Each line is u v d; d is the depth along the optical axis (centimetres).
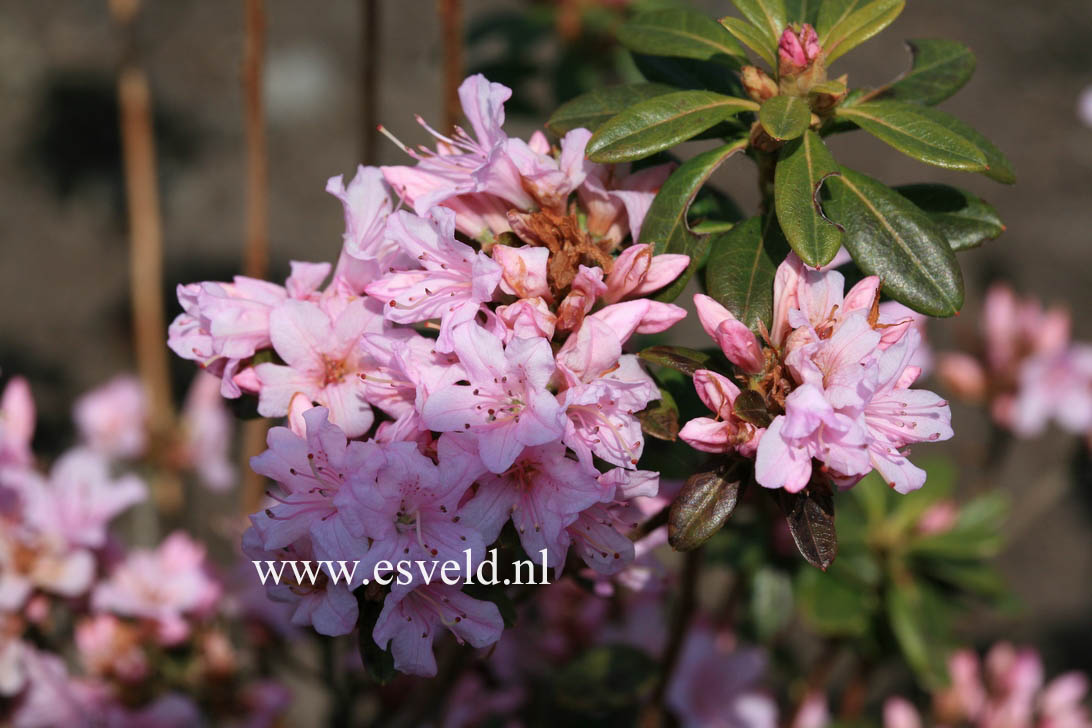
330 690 71
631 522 56
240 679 73
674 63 61
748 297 54
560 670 73
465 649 65
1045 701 82
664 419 54
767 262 55
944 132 54
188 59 175
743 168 61
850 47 56
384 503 51
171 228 153
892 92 59
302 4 185
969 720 81
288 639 72
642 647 75
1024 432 87
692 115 54
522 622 75
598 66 97
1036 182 162
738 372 55
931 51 60
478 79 54
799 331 52
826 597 74
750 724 77
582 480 51
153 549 86
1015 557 128
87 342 140
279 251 150
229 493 113
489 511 52
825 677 80
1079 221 157
